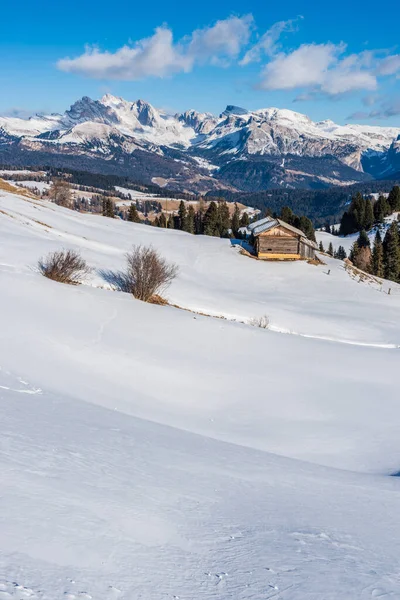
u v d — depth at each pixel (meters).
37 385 14.25
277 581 5.34
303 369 21.84
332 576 5.71
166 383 18.50
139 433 11.39
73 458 7.96
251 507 7.92
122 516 6.18
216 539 6.27
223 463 10.43
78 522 5.64
